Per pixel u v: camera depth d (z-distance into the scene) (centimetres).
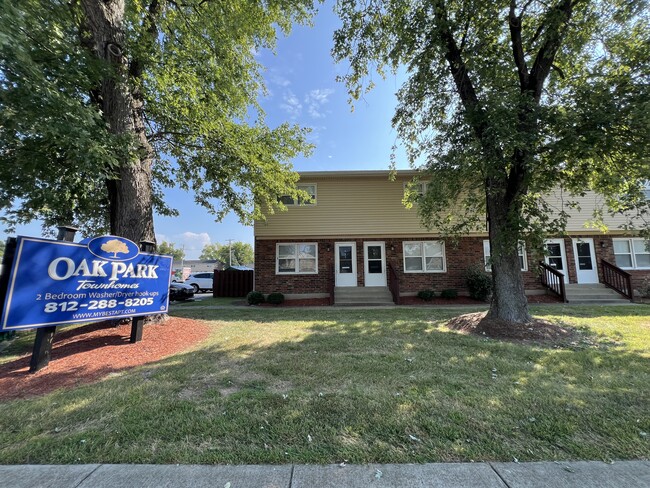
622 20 610
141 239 670
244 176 984
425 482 207
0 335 663
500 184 680
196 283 2334
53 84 457
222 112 897
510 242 644
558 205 1345
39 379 398
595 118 523
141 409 312
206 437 263
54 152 624
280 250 1365
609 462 229
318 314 947
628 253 1356
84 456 238
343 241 1376
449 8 676
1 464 229
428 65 700
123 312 535
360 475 215
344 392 351
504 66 707
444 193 818
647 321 772
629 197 623
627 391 354
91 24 604
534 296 1261
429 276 1342
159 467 225
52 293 438
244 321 819
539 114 562
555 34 644
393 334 653
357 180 1381
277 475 215
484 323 686
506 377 399
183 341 586
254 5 849
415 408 311
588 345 557
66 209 930
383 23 744
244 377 401
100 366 445
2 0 352
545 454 239
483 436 262
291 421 287
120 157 573
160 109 829
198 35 812
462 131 621
